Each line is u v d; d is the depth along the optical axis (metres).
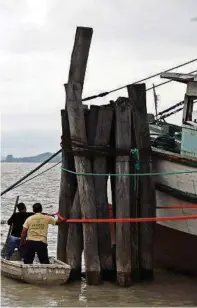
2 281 11.46
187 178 10.77
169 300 10.04
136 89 11.30
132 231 11.28
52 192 44.47
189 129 10.98
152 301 9.95
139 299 10.05
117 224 11.09
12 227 12.66
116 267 11.24
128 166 11.22
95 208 11.20
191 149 10.90
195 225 10.76
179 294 10.49
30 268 11.13
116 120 11.33
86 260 11.12
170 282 11.46
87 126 11.50
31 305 9.54
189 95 11.31
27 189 48.78
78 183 11.29
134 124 11.34
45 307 9.44
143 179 11.30
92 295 10.32
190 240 11.02
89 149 11.24
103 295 10.34
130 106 11.37
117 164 11.23
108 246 11.30
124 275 10.97
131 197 11.30
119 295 10.34
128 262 11.01
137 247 11.36
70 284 11.22
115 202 11.34
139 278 11.39
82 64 11.30
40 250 11.42
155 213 11.43
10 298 10.02
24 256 11.49
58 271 11.03
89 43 11.30
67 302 9.78
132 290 10.74
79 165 11.27
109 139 11.40
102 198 11.30
